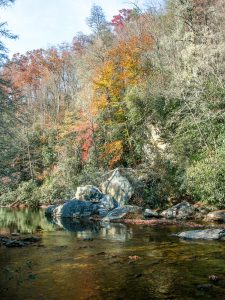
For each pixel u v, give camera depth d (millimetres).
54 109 47406
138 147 25031
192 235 12352
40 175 36781
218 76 19859
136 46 30719
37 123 42344
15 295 6789
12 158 36500
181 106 21266
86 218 20328
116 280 7578
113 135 26906
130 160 26094
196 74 20750
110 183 22922
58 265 8938
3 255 10203
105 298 6539
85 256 9891
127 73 28078
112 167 27312
